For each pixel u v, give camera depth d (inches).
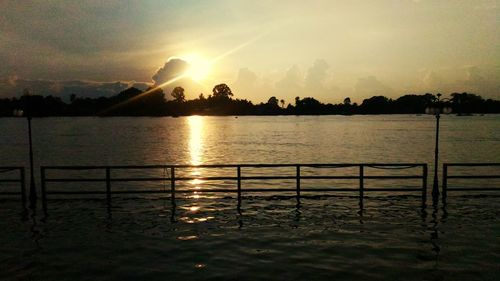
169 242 523.5
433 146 2306.8
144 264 445.1
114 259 461.4
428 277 404.2
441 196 805.2
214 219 642.2
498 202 748.0
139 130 4963.1
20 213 685.9
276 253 478.6
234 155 1921.8
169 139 3243.1
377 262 446.9
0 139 3270.2
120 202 772.0
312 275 410.6
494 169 1295.5
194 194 855.7
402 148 2196.1
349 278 402.3
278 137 3403.1
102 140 3112.7
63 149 2294.5
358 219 634.2
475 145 2362.2
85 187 1010.1
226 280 399.2
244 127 5949.8
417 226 591.8
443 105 769.6
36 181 1119.6
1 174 1270.9
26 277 410.6
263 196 820.6
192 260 456.8
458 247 496.7
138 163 1596.9
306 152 2034.9
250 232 568.1
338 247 498.6
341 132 4114.2
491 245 503.5
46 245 513.3
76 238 542.6
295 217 650.2
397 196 809.5
